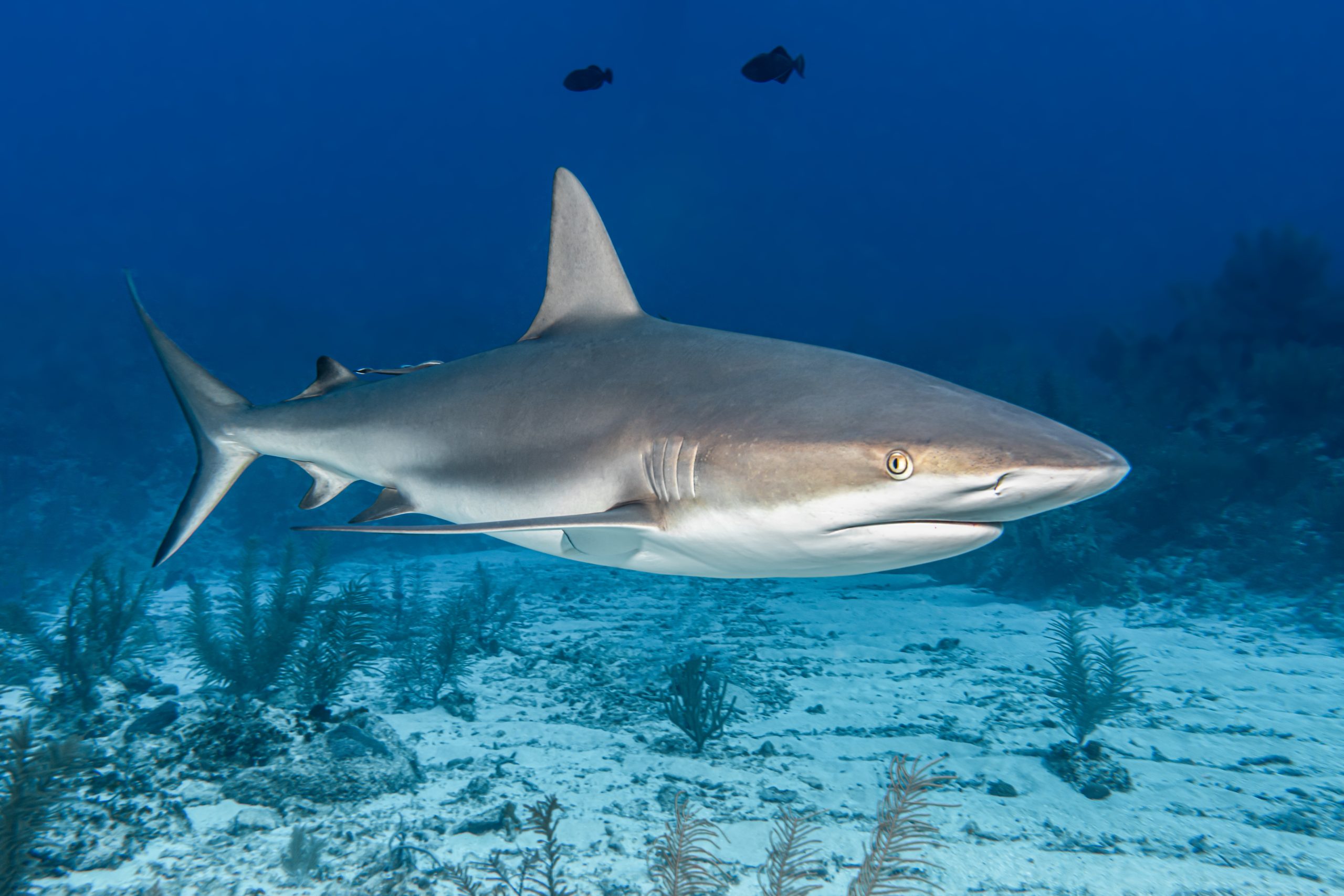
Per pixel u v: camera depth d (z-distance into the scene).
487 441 3.22
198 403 4.51
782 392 2.54
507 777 5.78
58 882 3.71
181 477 27.69
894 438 2.11
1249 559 15.63
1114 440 18.66
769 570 2.55
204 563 21.66
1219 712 8.45
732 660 10.33
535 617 13.37
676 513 2.55
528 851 4.43
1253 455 17.58
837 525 2.24
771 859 3.28
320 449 3.96
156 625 12.09
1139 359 24.22
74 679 6.90
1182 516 16.69
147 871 3.89
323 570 8.77
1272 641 12.13
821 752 6.88
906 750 6.97
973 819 5.46
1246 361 21.80
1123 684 7.46
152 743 5.12
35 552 20.41
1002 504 2.02
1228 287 24.55
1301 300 22.95
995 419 2.16
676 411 2.66
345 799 5.05
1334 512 15.41
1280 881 4.50
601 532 2.81
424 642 10.52
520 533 3.21
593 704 8.10
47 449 28.64
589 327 3.37
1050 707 8.47
